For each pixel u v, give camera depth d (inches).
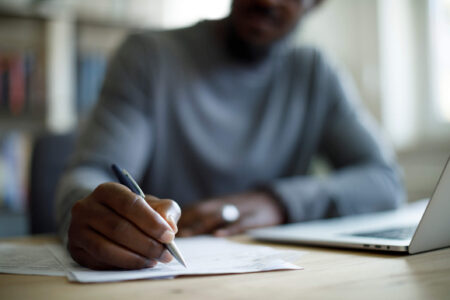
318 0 47.2
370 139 46.7
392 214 34.3
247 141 45.6
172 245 15.8
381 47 74.0
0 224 71.1
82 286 13.7
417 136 74.4
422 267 15.5
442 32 70.3
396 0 74.9
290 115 47.9
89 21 81.3
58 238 27.9
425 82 72.9
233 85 45.3
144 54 42.8
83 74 80.4
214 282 13.9
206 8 86.0
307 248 20.9
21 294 12.8
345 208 34.8
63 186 26.3
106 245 15.6
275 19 40.0
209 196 44.2
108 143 35.5
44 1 75.3
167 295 12.4
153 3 83.7
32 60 77.2
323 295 12.2
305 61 49.8
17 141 74.5
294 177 49.3
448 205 18.0
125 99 40.1
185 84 43.3
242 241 24.6
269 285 13.4
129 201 16.2
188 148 43.5
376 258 17.5
